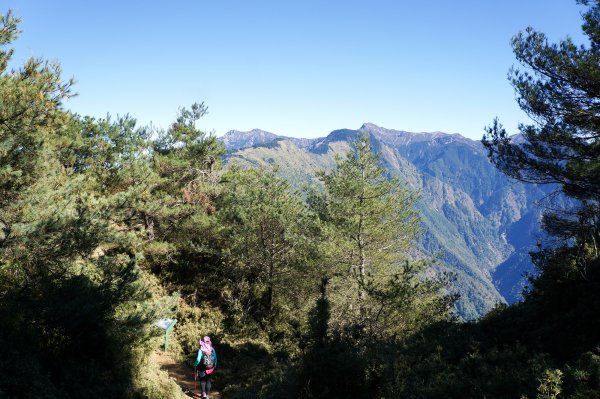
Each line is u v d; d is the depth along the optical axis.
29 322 8.81
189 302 22.22
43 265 9.88
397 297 15.07
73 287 9.63
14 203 9.11
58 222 9.51
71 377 8.34
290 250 23.27
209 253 24.52
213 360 12.86
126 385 9.61
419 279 17.44
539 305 14.05
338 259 22.36
